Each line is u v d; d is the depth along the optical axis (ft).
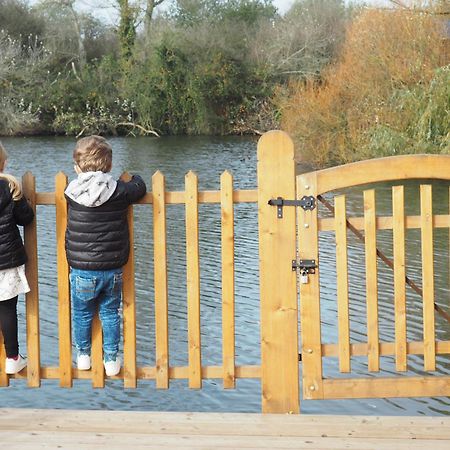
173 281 33.12
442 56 67.21
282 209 13.87
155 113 120.47
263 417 13.71
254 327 26.96
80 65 129.39
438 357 23.81
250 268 35.47
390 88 68.90
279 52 122.62
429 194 13.96
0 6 128.47
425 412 20.49
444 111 62.54
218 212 49.93
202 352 24.93
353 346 14.11
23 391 22.22
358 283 32.01
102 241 13.60
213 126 121.29
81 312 14.05
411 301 29.01
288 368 13.99
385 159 13.92
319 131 72.74
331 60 121.80
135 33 124.26
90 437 12.92
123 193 13.56
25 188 14.30
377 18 70.59
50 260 36.88
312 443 12.65
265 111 117.70
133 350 14.25
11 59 120.88
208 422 13.51
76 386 22.61
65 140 109.70
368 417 13.67
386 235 40.83
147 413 13.91
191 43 121.70
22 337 26.11
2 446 12.60
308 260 13.88
